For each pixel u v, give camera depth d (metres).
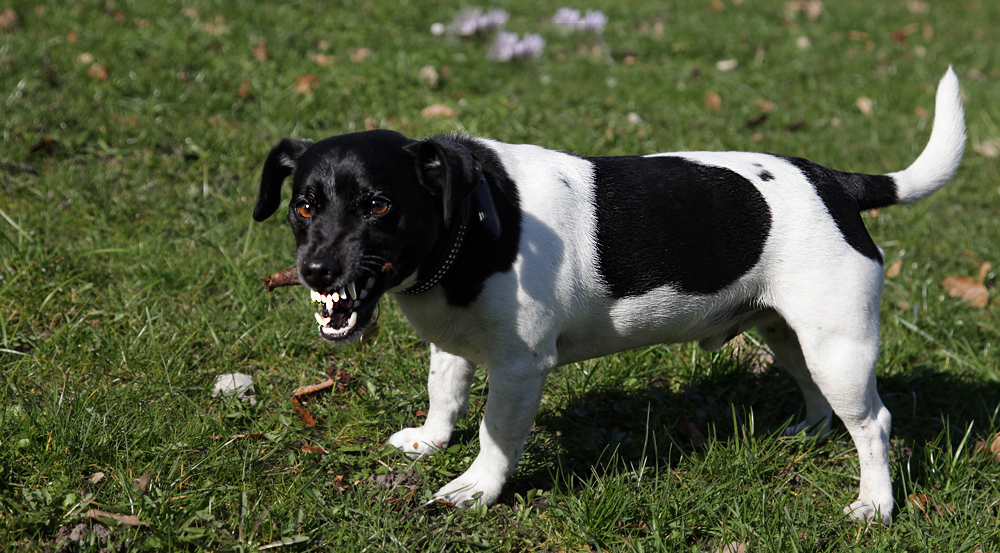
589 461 4.24
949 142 4.02
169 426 4.06
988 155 8.35
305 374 4.66
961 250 6.64
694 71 9.57
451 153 3.11
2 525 3.31
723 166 3.80
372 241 3.15
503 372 3.60
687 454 4.34
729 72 9.67
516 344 3.54
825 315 3.71
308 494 3.71
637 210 3.65
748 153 3.98
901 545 3.75
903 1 13.44
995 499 4.14
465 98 8.06
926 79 10.10
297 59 8.34
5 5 8.30
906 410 4.96
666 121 8.16
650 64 9.77
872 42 11.20
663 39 10.30
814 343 3.76
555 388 4.78
